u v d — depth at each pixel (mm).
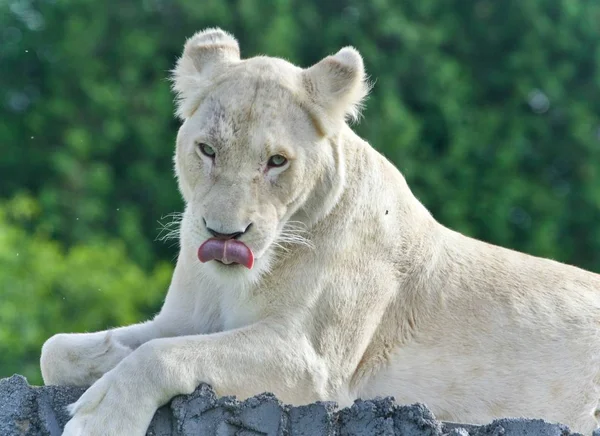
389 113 31562
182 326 11742
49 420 9922
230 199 10609
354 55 11453
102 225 30938
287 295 11250
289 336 11094
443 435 9602
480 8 36438
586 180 35281
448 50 36031
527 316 12094
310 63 32938
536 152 35438
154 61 33375
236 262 10672
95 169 31406
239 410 9805
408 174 31734
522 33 36156
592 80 36531
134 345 11688
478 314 12016
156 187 31734
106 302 26531
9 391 10016
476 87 35594
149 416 9922
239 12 32594
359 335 11594
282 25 32219
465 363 11852
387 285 11797
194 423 9852
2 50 35219
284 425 9719
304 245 11328
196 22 33156
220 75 11180
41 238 28375
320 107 11164
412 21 34719
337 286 11453
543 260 12711
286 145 10867
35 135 33125
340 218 11477
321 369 11273
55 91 33531
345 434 9711
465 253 12375
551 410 11930
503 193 33312
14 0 35906
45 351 11094
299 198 11094
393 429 9672
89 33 33750
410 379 11766
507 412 11844
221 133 10797
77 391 10141
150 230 31406
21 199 29156
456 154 33125
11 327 25203
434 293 12023
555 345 12031
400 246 11945
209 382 10383
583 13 36594
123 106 32594
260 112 10883
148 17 33969
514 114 35125
